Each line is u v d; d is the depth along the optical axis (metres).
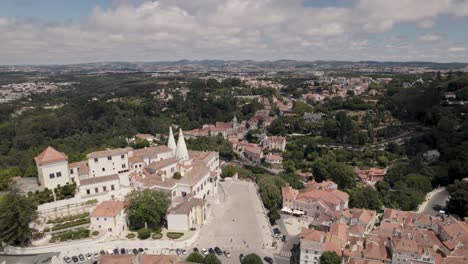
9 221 117.31
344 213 154.62
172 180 156.38
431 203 193.25
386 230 141.12
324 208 162.88
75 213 142.38
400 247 118.81
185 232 135.50
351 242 129.50
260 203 173.25
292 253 130.25
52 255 118.69
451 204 175.12
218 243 133.50
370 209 176.75
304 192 179.12
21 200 122.12
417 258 116.75
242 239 137.38
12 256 118.94
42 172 146.25
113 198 152.25
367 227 148.50
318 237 124.94
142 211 131.50
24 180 164.62
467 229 139.38
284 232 149.50
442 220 149.50
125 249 125.62
